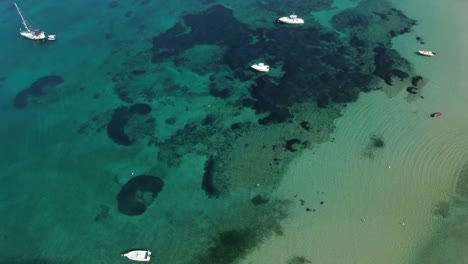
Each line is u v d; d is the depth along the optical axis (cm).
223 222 4331
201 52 6744
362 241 4072
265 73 6216
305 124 5366
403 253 3959
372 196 4466
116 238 4259
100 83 6306
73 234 4334
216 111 5666
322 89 5859
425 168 4697
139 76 6369
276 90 5903
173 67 6494
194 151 5131
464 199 4372
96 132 5484
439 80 5872
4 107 5978
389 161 4809
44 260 4128
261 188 4625
